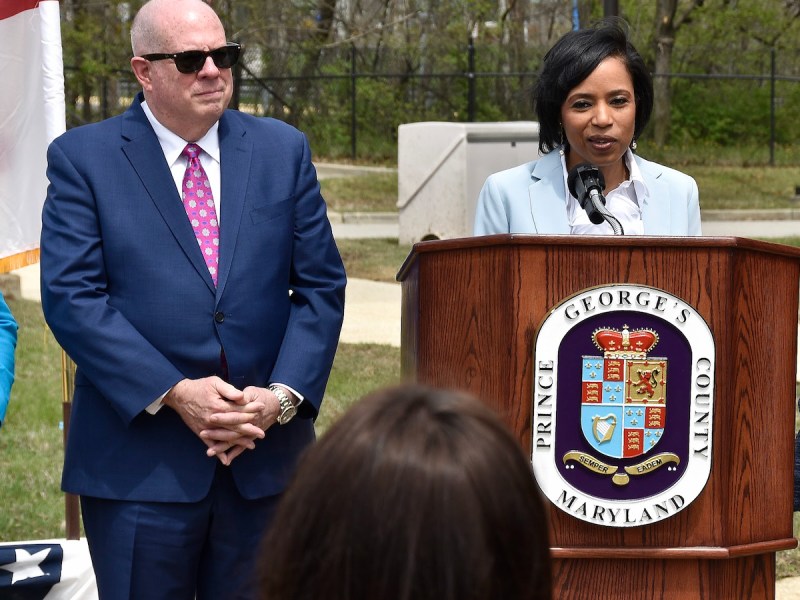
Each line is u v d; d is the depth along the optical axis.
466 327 3.16
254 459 3.83
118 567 3.73
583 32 3.81
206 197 3.85
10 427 8.22
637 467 3.05
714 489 3.10
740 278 3.10
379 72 29.05
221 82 3.77
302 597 1.46
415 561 1.42
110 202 3.73
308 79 26.95
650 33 32.03
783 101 31.08
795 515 6.54
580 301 3.04
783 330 3.22
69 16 21.83
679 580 3.13
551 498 3.06
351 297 12.80
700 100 30.67
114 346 3.62
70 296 3.65
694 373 3.05
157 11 3.75
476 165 14.73
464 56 29.17
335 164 26.59
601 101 3.74
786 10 33.75
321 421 8.10
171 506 3.73
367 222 19.69
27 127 5.11
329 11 28.31
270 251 3.83
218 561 3.89
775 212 20.80
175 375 3.64
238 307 3.76
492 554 1.44
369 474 1.44
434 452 1.44
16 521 6.38
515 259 3.07
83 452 3.80
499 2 31.17
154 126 3.84
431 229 15.38
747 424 3.16
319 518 1.45
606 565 3.12
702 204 21.67
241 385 3.77
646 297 3.03
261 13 25.84
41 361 10.01
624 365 3.04
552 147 4.00
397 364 9.77
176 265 3.72
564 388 3.05
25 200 5.13
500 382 3.12
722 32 31.86
